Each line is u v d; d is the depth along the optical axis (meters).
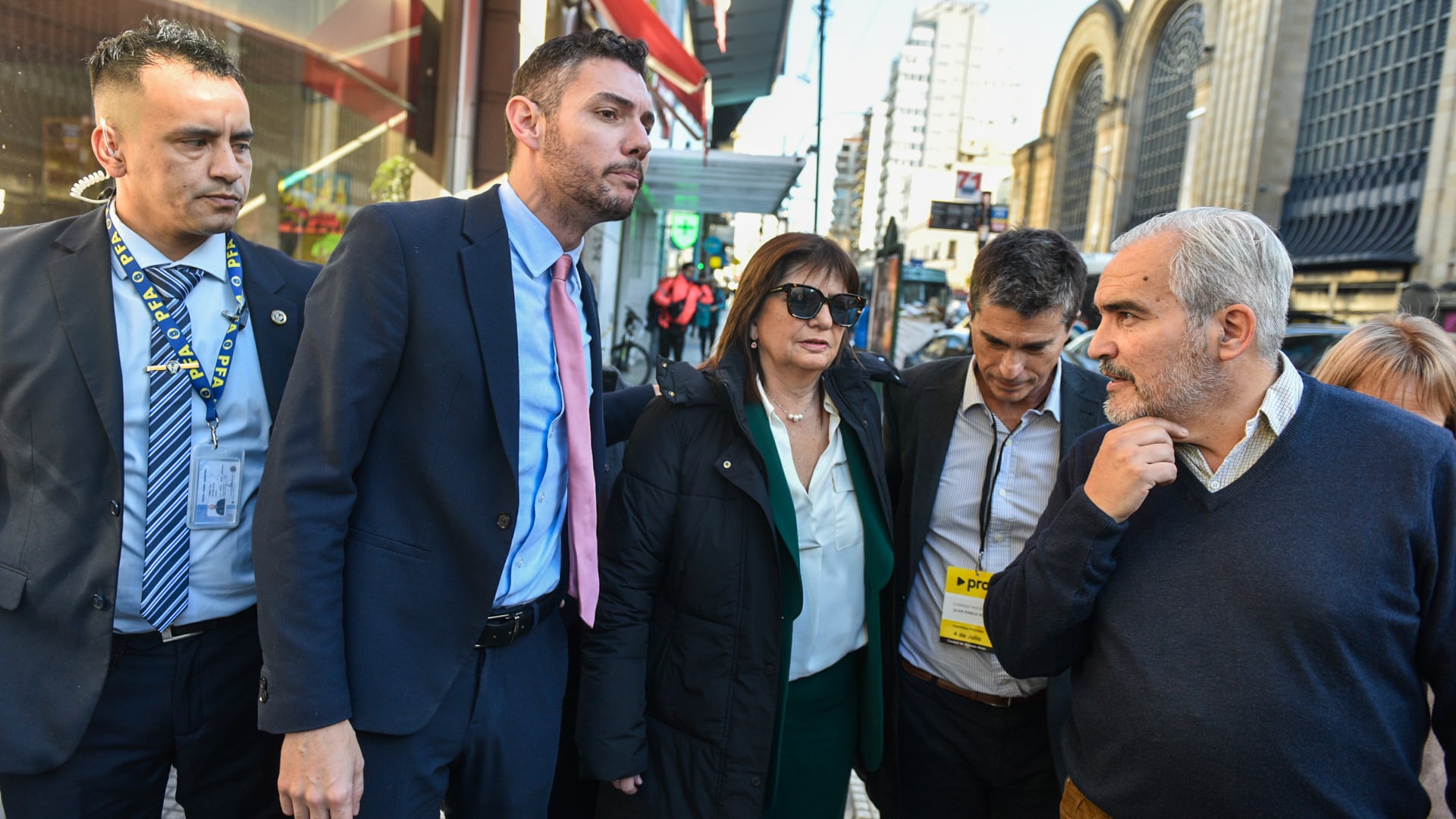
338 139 4.54
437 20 5.41
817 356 1.75
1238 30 39.31
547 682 1.61
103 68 1.42
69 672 1.41
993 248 1.85
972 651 1.93
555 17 7.55
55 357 1.42
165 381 1.49
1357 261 30.20
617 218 1.54
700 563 1.73
